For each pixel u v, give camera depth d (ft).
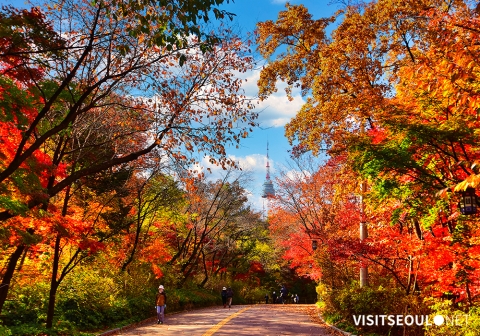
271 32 62.13
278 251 164.14
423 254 40.14
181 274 118.62
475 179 19.80
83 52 34.58
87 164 57.16
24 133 30.09
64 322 52.65
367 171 32.76
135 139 47.93
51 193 33.94
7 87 29.30
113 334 54.24
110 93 43.42
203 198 126.52
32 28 28.68
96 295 63.41
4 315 47.88
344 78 54.90
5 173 29.09
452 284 39.04
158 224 97.55
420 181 32.37
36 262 57.93
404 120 31.96
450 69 24.58
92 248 44.34
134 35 31.27
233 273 176.14
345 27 55.16
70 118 32.71
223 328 58.80
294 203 95.40
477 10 23.40
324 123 58.29
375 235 53.36
